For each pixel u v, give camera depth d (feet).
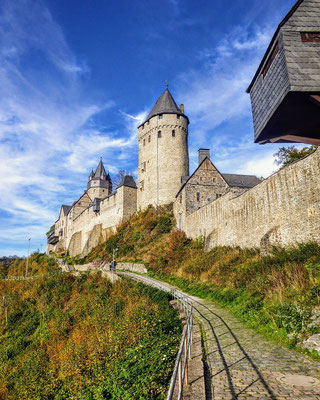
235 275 53.57
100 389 26.61
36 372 61.98
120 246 140.36
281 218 53.78
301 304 29.60
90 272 126.00
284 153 109.19
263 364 21.85
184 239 107.45
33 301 123.13
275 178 56.29
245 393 17.34
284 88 19.24
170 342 31.12
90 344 49.44
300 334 25.89
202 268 72.59
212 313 42.09
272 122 21.89
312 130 21.48
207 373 21.04
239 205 71.67
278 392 17.17
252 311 36.24
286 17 20.21
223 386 18.58
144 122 168.86
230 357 23.93
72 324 81.97
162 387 21.50
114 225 170.71
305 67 19.34
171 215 142.00
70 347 59.93
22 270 221.87
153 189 154.71
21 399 55.57
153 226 138.21
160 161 156.25
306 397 16.34
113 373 28.55
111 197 179.01
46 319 101.09
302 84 18.60
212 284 60.44
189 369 21.70
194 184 120.16
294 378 18.98
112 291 87.81
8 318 117.29
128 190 168.04
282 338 26.86
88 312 81.41
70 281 124.77
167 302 52.29
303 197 48.11
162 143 158.20
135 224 147.95
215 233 85.05
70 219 246.27
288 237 51.16
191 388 18.31
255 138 24.68
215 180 122.52
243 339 28.73
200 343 28.53
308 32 20.43
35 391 52.70
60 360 59.21
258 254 58.18
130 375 25.79
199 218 100.63
